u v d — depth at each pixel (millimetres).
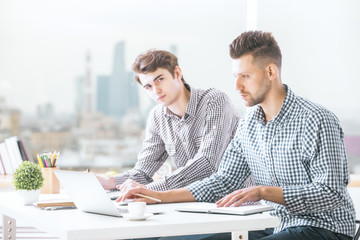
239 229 1631
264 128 2145
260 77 2068
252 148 2213
